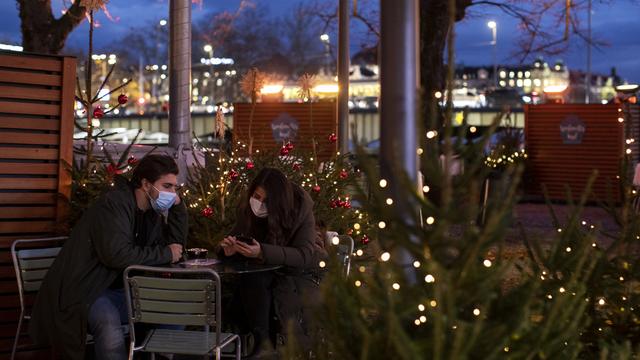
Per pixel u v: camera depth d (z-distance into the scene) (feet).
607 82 376.68
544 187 14.05
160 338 17.69
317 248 20.11
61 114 21.11
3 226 20.68
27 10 48.98
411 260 10.46
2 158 20.61
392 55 10.56
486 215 9.87
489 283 9.48
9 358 20.84
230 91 235.40
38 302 18.24
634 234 13.82
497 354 9.62
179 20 33.45
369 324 10.21
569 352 10.91
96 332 17.69
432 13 62.95
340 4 46.42
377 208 10.14
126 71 241.14
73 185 22.65
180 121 33.47
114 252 17.67
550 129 73.82
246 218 20.61
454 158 10.22
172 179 18.71
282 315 19.71
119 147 31.76
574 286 12.12
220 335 17.31
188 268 17.84
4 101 20.51
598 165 72.33
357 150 10.14
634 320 13.44
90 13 24.13
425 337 9.68
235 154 28.32
